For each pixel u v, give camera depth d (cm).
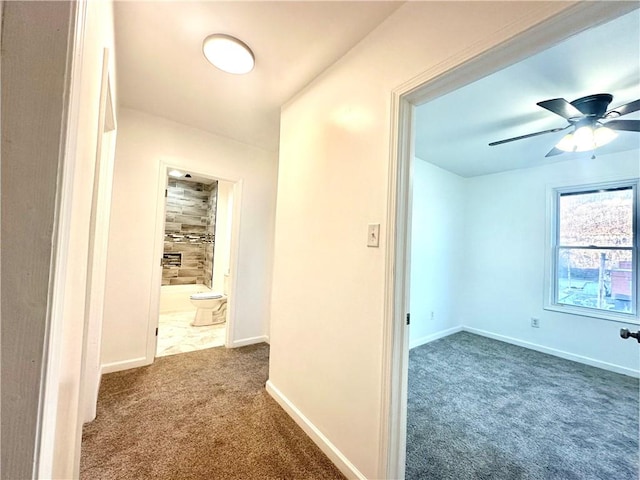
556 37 90
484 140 284
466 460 158
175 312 468
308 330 180
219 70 185
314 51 162
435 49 115
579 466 156
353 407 143
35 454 44
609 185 316
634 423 197
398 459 126
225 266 509
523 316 370
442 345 360
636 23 132
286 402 195
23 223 44
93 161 101
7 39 44
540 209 362
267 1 131
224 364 268
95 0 80
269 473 142
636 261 298
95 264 185
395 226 127
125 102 236
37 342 45
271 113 245
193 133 284
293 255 201
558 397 231
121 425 173
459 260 427
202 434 168
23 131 44
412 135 132
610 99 171
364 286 141
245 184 322
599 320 312
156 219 267
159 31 151
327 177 172
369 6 131
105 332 242
